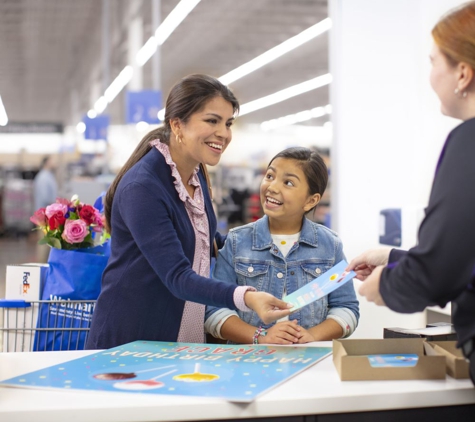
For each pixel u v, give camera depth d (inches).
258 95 893.8
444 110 59.8
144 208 75.7
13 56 707.4
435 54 58.3
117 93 815.1
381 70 192.4
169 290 77.0
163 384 56.2
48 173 521.3
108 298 80.9
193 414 51.2
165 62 689.0
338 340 64.6
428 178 174.2
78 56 707.4
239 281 89.3
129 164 83.8
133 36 536.4
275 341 78.4
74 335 97.0
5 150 1034.7
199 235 84.6
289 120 1095.6
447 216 51.6
